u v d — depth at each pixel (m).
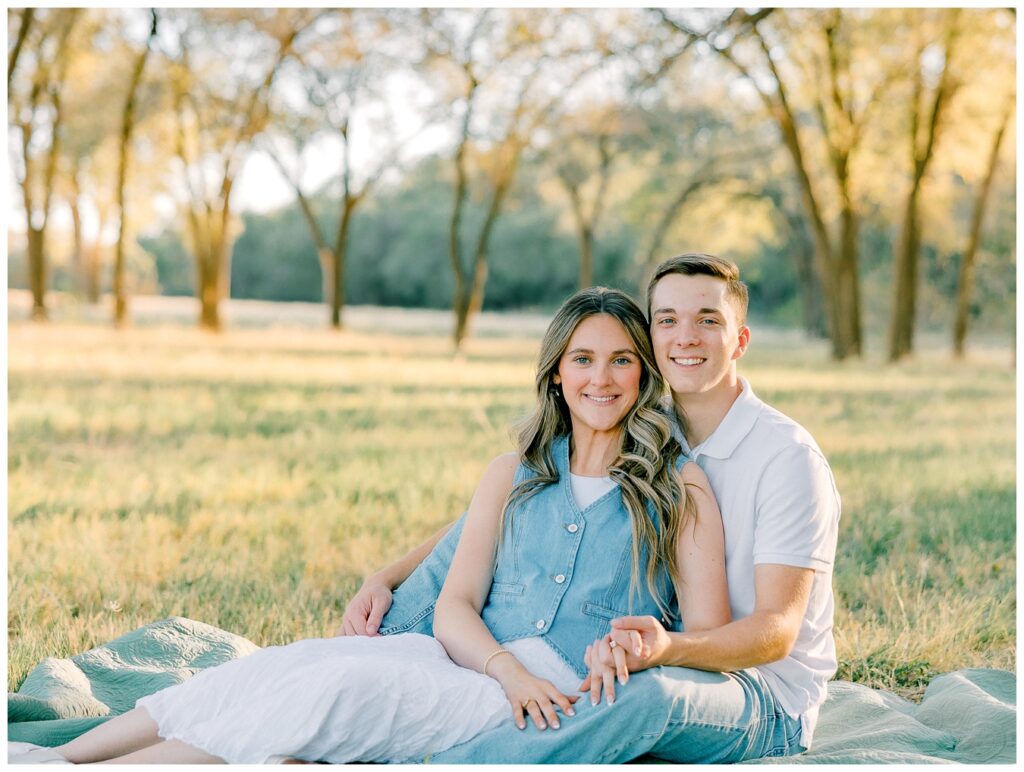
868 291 37.44
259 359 17.53
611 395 3.09
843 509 6.61
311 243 56.47
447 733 2.76
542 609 3.00
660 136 27.69
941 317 36.62
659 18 21.72
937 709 3.33
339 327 27.55
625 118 26.12
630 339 3.11
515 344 26.19
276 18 24.27
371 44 24.94
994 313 33.75
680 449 3.12
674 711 2.68
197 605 4.66
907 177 23.34
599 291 3.18
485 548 3.18
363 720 2.66
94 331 21.94
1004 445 9.51
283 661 2.76
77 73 24.36
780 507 2.93
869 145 23.28
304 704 2.62
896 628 4.36
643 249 35.47
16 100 23.75
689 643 2.72
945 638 4.19
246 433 9.83
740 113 27.44
